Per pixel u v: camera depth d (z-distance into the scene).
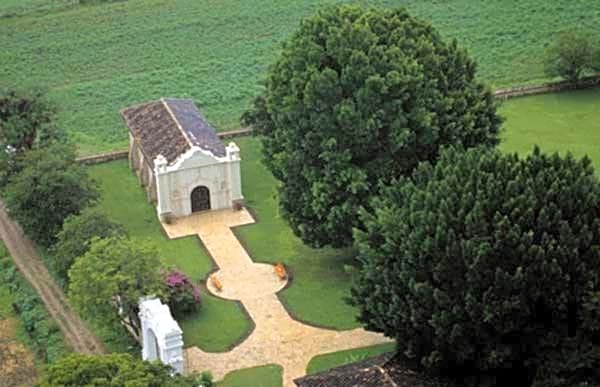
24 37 137.50
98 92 123.12
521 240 65.06
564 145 108.56
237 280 88.50
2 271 91.94
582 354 64.38
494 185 67.75
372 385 66.81
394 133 82.06
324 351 79.31
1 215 101.62
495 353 65.25
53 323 83.94
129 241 80.19
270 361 78.44
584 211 67.38
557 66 120.25
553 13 141.38
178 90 123.25
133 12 144.75
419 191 70.12
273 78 88.44
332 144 82.44
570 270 65.38
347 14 88.25
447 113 84.44
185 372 76.94
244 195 101.69
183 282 84.25
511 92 119.56
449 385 67.31
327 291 86.56
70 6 147.00
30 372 78.94
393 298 67.75
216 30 138.88
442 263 65.94
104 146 111.81
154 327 74.50
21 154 98.56
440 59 86.19
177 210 97.44
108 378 60.94
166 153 97.62
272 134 94.94
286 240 94.19
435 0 146.75
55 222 92.00
